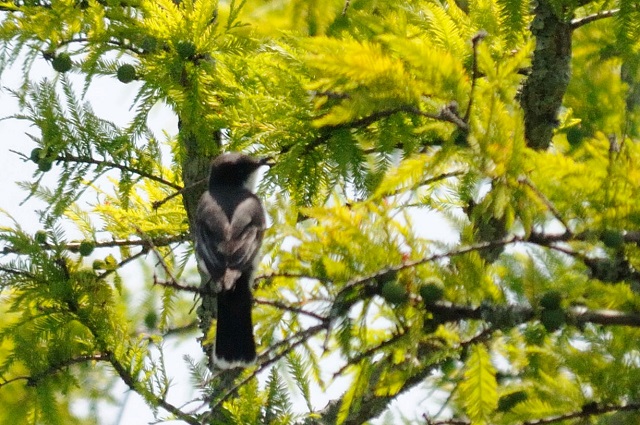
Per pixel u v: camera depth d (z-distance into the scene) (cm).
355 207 825
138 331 1359
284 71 973
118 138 1030
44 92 1099
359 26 1060
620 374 868
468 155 752
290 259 875
